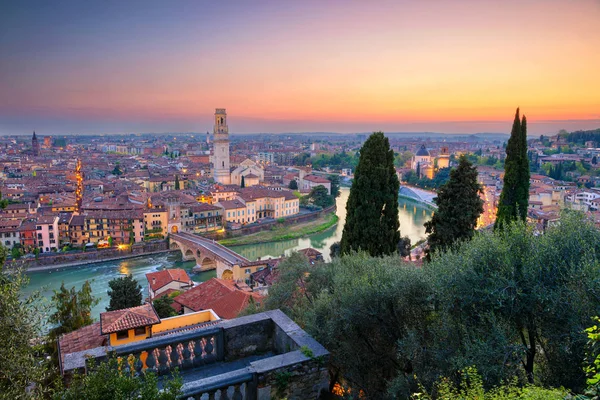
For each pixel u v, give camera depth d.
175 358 13.93
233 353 14.74
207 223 139.12
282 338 14.67
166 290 68.44
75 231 118.69
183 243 113.50
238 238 134.62
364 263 24.25
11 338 16.44
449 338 15.68
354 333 19.44
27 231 109.50
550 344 15.25
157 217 126.00
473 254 16.70
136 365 13.38
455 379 14.48
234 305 50.34
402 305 18.41
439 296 16.31
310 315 21.16
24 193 162.00
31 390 16.66
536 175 184.62
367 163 35.28
